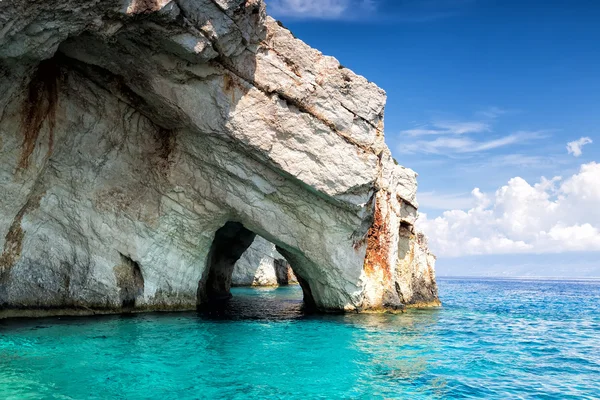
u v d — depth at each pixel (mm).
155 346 12117
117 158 16266
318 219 18141
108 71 14633
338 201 17406
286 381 9945
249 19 14352
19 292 14867
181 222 17547
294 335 14781
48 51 11312
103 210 16203
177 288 18312
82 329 13586
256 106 15680
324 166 16859
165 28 12602
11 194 13750
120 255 16750
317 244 18469
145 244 17031
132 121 16266
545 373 11625
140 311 17281
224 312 19875
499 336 16859
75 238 15820
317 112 16781
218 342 13148
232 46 14383
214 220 17938
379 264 20719
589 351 14531
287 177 16812
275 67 15891
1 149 13156
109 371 9797
